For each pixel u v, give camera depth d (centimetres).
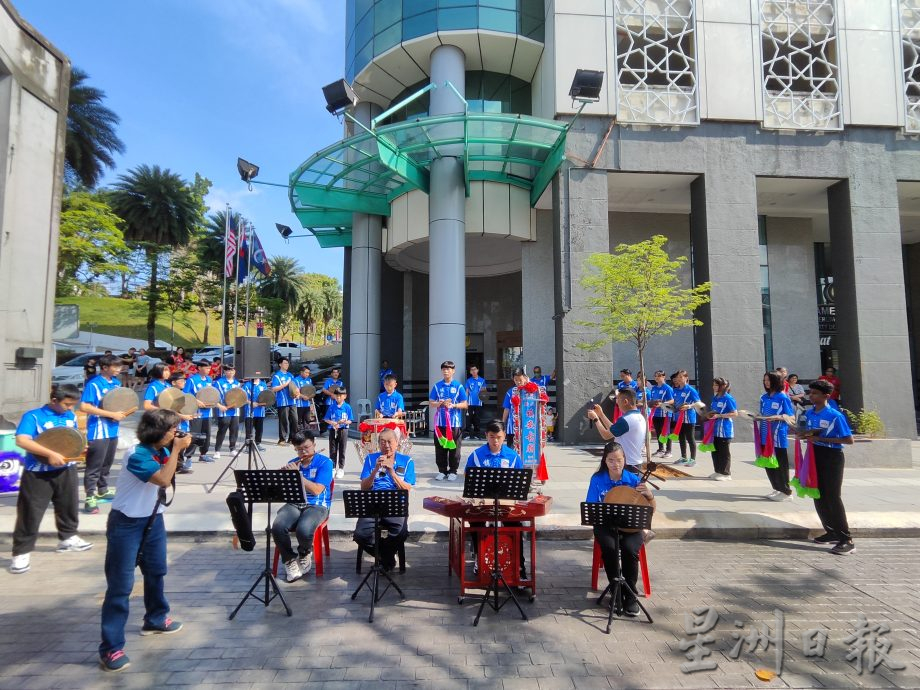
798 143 1367
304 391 1227
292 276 4856
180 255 3975
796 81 1450
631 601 415
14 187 882
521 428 816
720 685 321
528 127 1225
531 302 1546
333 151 1219
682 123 1330
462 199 1398
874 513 679
